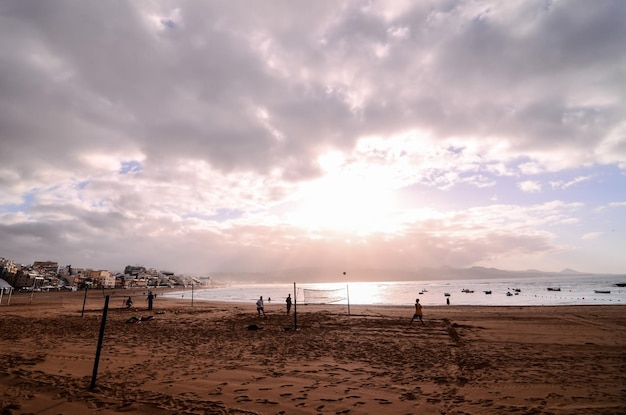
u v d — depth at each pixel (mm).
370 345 11867
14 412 5105
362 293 97812
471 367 8375
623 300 48594
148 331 15250
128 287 137000
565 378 7227
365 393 6277
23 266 122812
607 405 5523
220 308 31953
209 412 5242
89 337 13008
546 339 12695
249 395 6148
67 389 6281
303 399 5930
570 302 45312
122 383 6840
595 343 11727
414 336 14000
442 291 101625
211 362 8992
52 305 34531
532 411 5262
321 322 19578
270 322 19625
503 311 25219
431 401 5793
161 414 5148
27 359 8727
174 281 187625
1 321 17938
